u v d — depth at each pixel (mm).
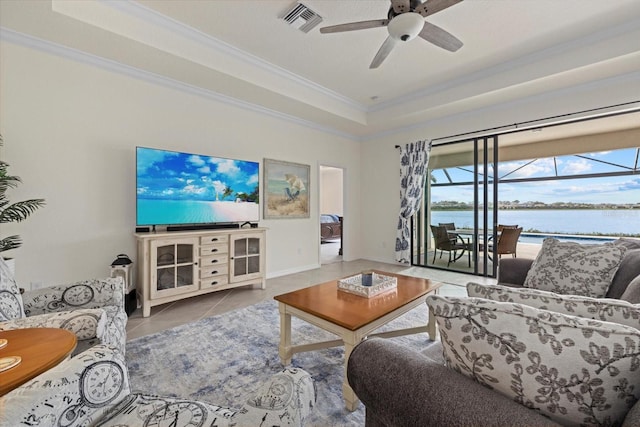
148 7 2447
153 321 2646
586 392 593
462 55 3178
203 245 3158
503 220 7055
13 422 610
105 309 1694
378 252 5578
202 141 3584
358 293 2031
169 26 2646
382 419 807
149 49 2613
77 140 2738
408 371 792
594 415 603
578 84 3289
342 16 2555
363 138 5770
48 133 2596
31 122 2518
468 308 732
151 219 3008
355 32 2773
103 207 2883
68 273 2699
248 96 3699
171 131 3328
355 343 1507
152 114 3188
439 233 4863
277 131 4410
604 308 818
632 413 548
